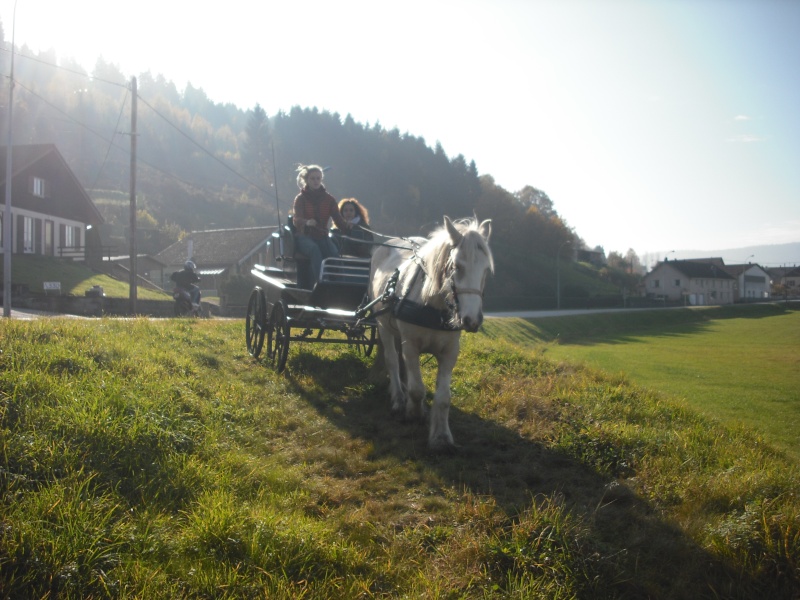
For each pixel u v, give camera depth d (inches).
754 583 152.7
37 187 1477.6
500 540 162.6
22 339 280.4
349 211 390.0
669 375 936.9
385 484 202.8
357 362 364.8
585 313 2410.2
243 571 140.3
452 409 291.3
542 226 4069.9
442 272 229.1
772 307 3469.5
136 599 125.1
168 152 4522.6
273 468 203.9
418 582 145.6
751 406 631.2
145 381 258.1
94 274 1459.2
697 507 190.5
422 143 3801.7
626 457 236.1
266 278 373.4
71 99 4318.4
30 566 128.3
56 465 168.7
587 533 164.7
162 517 158.7
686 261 4943.4
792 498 189.0
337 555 150.2
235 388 291.4
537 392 322.3
